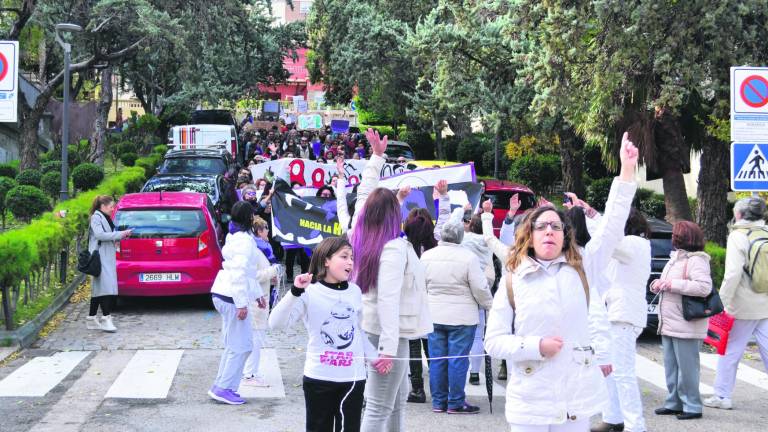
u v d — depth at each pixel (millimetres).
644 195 28188
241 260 8289
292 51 51688
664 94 15945
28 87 37969
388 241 6008
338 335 5715
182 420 7922
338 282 5801
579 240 6926
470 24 23859
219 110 37812
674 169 18281
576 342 4820
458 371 8266
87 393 8844
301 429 7688
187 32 27156
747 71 10477
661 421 8094
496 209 18172
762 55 16562
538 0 17750
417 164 21266
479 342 9539
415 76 36250
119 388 9023
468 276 8227
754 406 8750
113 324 12461
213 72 39594
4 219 20172
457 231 8352
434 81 28828
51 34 27406
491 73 24625
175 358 10539
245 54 35562
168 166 23406
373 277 5988
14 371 9742
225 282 8477
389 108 38938
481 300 8305
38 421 7805
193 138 30922
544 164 32031
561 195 32094
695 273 7984
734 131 10508
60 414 8047
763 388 9625
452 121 40469
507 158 36812
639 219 7535
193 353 10883
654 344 12352
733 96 10484
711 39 16203
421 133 44156
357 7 37375
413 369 8828
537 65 17484
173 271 13398
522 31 19078
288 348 11352
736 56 16125
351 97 46031
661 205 27000
